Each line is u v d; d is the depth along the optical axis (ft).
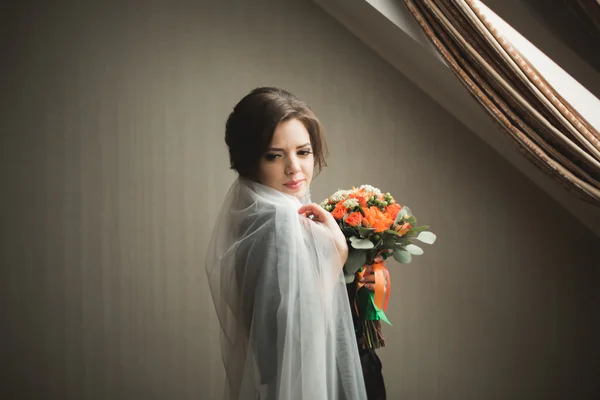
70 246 8.77
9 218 8.69
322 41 8.83
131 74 8.77
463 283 9.05
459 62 6.61
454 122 8.89
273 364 4.82
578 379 9.07
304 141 5.33
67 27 8.70
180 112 8.82
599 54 6.38
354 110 8.87
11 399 8.71
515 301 9.05
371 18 7.96
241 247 5.11
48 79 8.70
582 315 9.03
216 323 8.92
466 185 8.97
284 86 8.84
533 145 6.34
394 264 9.05
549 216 8.96
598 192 6.19
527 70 6.09
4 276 8.70
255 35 8.82
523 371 9.09
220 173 8.86
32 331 8.74
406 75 8.79
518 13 6.54
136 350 8.85
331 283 5.10
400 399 9.09
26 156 8.70
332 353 5.01
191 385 8.90
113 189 8.80
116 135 8.79
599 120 6.36
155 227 8.84
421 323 9.08
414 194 8.95
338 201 5.85
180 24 8.79
